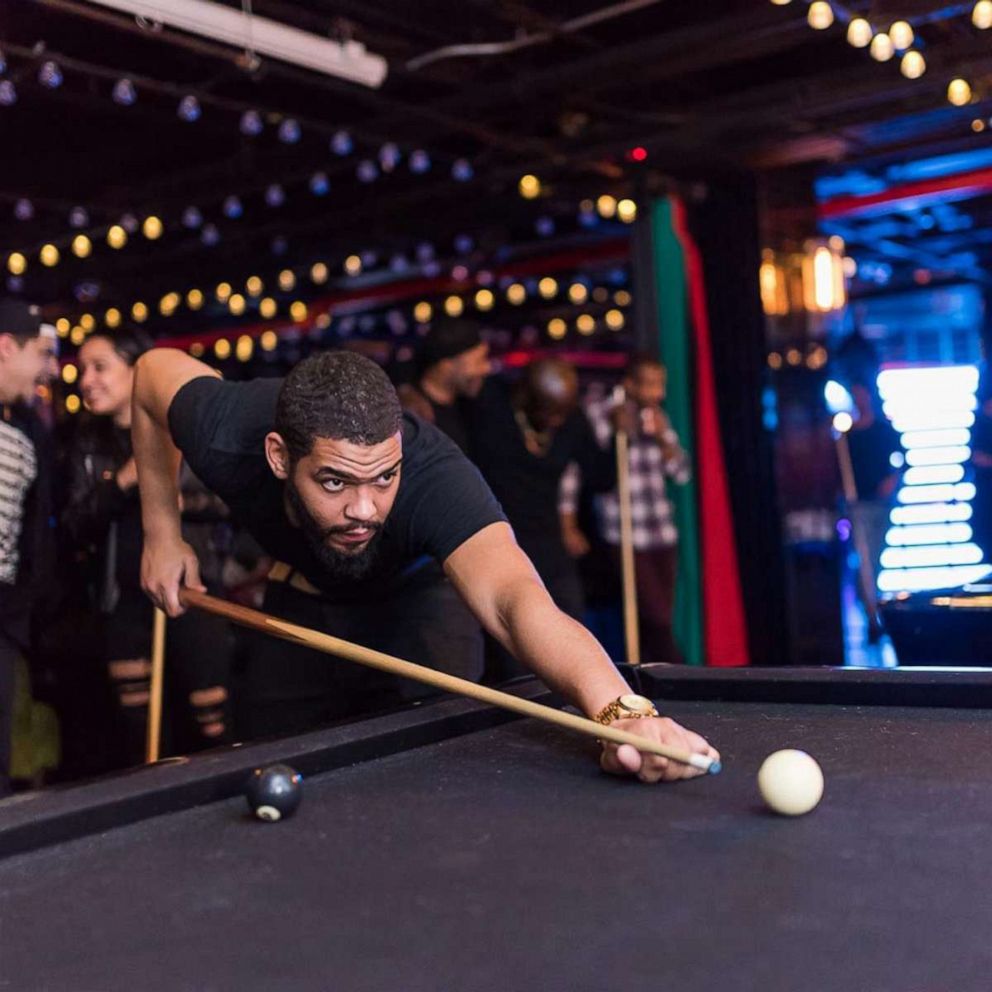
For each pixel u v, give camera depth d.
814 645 6.92
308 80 5.75
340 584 2.60
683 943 1.12
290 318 12.73
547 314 12.96
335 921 1.21
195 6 4.44
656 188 6.85
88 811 1.50
